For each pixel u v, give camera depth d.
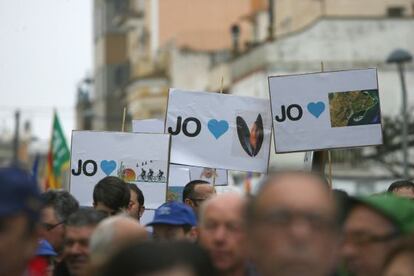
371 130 19.77
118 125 143.25
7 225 7.23
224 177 22.69
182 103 20.69
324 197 6.89
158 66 119.12
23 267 7.33
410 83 75.88
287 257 6.80
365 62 76.94
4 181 7.25
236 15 114.38
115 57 148.62
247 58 83.50
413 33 76.94
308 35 77.81
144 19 130.88
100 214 11.76
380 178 66.50
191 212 13.05
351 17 77.44
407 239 7.94
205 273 6.85
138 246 6.89
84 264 11.59
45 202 15.09
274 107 19.94
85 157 19.95
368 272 8.52
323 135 19.84
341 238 8.03
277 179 6.99
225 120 20.64
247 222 7.06
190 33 112.56
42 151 122.50
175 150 20.66
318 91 19.86
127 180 19.84
